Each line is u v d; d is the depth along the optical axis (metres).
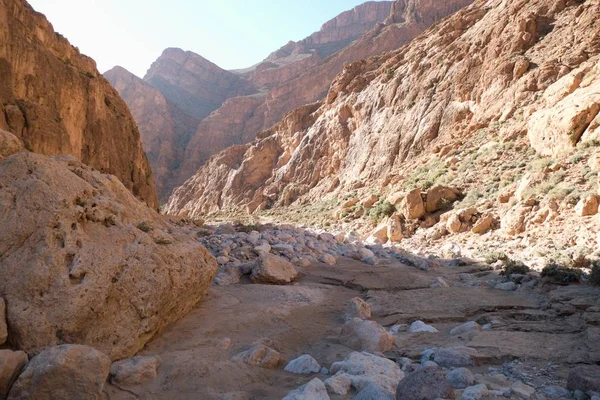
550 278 8.55
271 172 69.69
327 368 4.50
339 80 61.75
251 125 120.81
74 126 34.09
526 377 3.95
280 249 11.08
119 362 4.14
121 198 6.26
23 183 4.77
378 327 5.24
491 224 17.27
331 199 45.03
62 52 36.69
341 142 53.19
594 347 4.58
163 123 129.50
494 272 10.52
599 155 16.30
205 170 86.94
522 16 36.75
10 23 29.03
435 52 46.41
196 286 5.89
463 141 31.44
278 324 5.95
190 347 4.89
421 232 19.70
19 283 4.03
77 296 4.11
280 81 149.75
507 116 29.95
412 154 38.41
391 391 3.65
